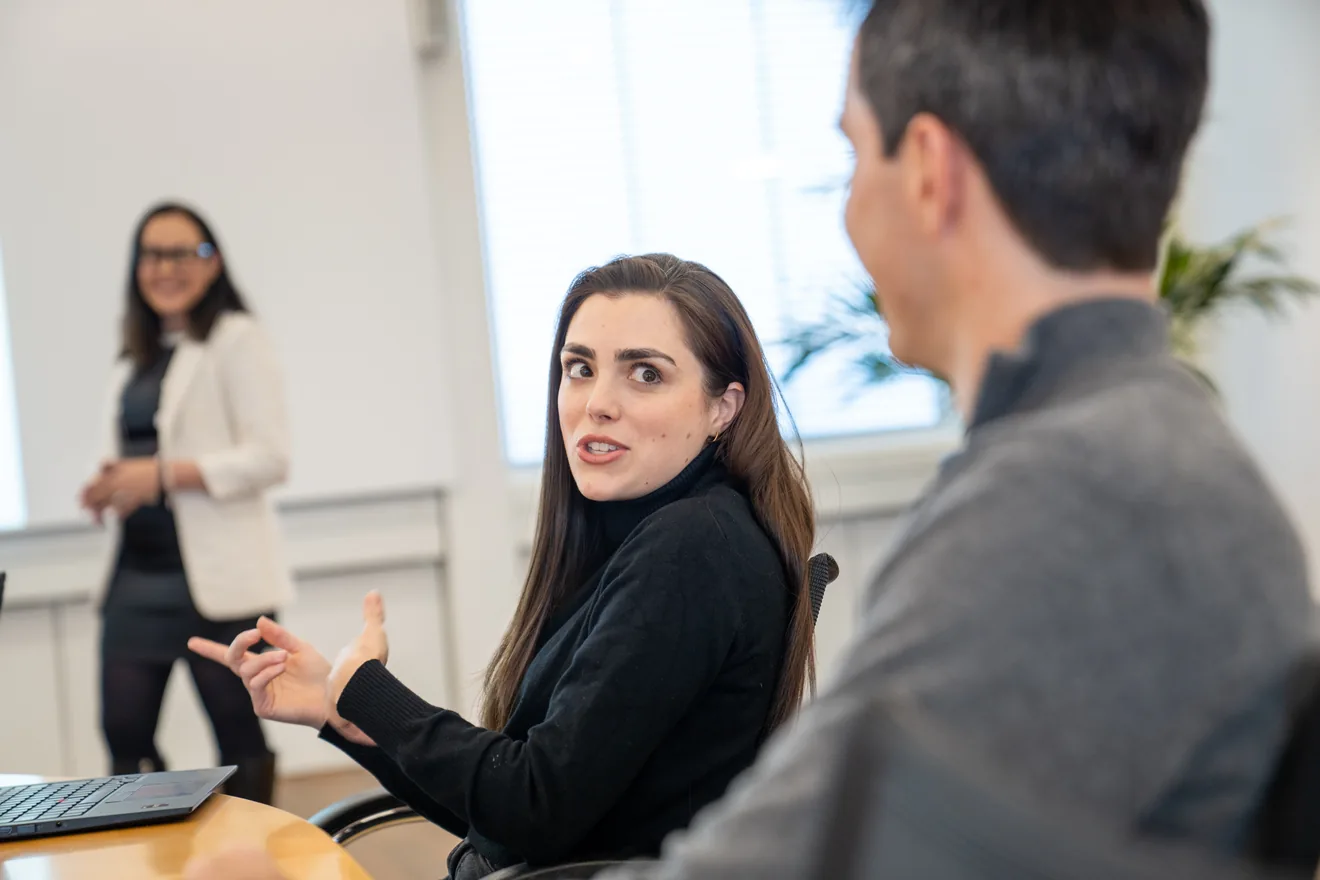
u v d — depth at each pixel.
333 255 4.07
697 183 4.77
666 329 1.43
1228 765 0.57
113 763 2.96
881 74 0.68
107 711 2.95
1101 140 0.63
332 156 4.07
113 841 1.12
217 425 3.01
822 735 0.54
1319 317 4.46
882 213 0.70
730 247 4.78
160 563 2.93
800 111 4.83
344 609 4.14
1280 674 0.57
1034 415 0.62
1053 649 0.54
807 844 0.47
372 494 4.10
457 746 1.29
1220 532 0.57
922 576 0.57
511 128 4.66
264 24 4.04
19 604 3.92
